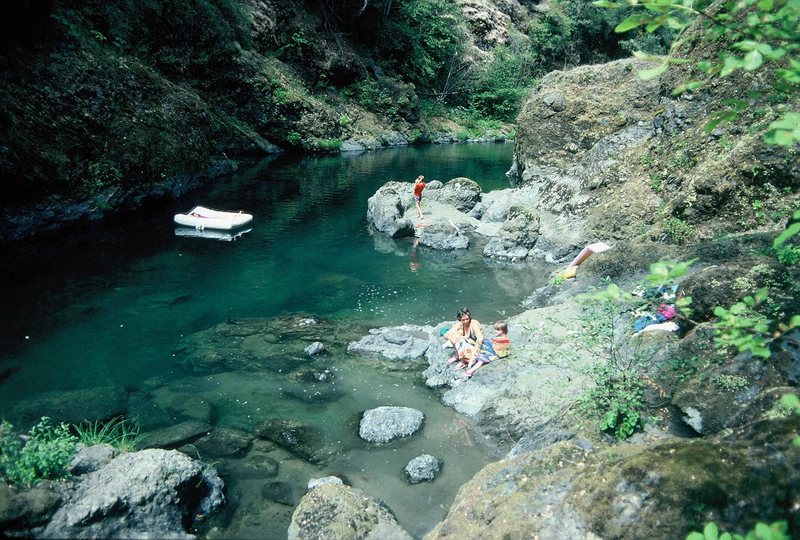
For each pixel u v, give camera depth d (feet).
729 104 9.91
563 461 14.44
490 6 168.14
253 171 74.69
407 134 118.62
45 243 40.91
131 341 27.07
